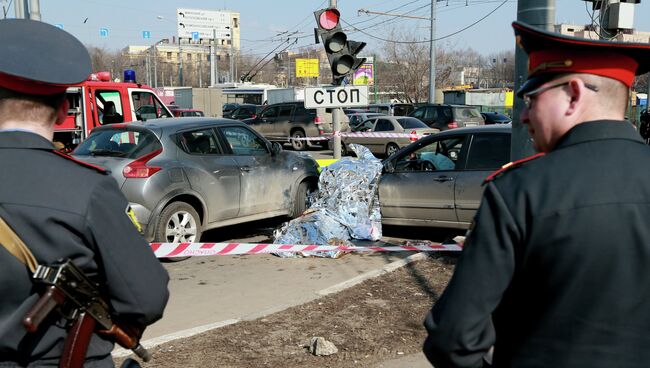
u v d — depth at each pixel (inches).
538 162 62.7
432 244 283.7
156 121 292.7
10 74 65.0
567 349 58.1
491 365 66.9
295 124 940.6
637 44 60.4
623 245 57.0
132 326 74.1
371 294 209.5
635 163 60.1
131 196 259.4
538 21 187.5
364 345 167.0
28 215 63.9
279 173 325.4
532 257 59.4
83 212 65.4
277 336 173.6
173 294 223.6
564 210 58.0
